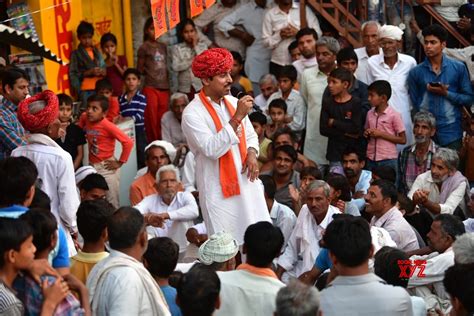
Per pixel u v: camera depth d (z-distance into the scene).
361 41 12.15
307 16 12.34
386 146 10.28
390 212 8.06
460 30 12.29
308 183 8.35
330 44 10.73
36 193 5.63
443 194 9.36
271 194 8.37
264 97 11.52
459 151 10.61
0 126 7.65
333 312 4.72
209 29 13.05
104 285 4.84
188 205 8.58
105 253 5.38
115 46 12.09
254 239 5.07
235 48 12.85
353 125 10.20
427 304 6.66
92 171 8.91
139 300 4.85
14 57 10.50
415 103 10.84
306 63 11.44
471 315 4.72
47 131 6.62
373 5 12.33
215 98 7.03
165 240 5.49
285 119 10.74
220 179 7.02
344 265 4.78
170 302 5.43
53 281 4.49
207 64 6.88
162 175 8.76
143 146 11.65
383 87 10.26
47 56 8.50
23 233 4.40
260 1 12.73
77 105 11.19
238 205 7.08
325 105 10.29
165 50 12.48
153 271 5.43
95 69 11.40
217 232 6.89
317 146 10.87
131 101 11.57
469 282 4.66
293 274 8.00
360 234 4.75
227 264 6.50
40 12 10.67
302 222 7.91
